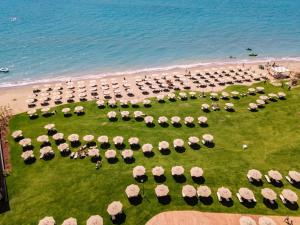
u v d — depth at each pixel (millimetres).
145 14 113000
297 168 32781
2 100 49750
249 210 27344
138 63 68125
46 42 79188
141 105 46188
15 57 68625
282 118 42125
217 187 29906
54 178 31188
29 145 36125
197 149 35781
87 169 32375
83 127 39969
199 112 44000
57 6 121375
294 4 142500
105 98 49812
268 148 35969
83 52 73312
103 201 28250
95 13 112062
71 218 25672
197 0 144625
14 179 31109
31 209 27562
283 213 27141
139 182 30391
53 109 45062
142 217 26484
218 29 96875
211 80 56375
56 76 60406
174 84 53719
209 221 26016
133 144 36406
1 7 116438
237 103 46500
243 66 63156
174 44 81438
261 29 98125
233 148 36000
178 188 29703
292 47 81812
